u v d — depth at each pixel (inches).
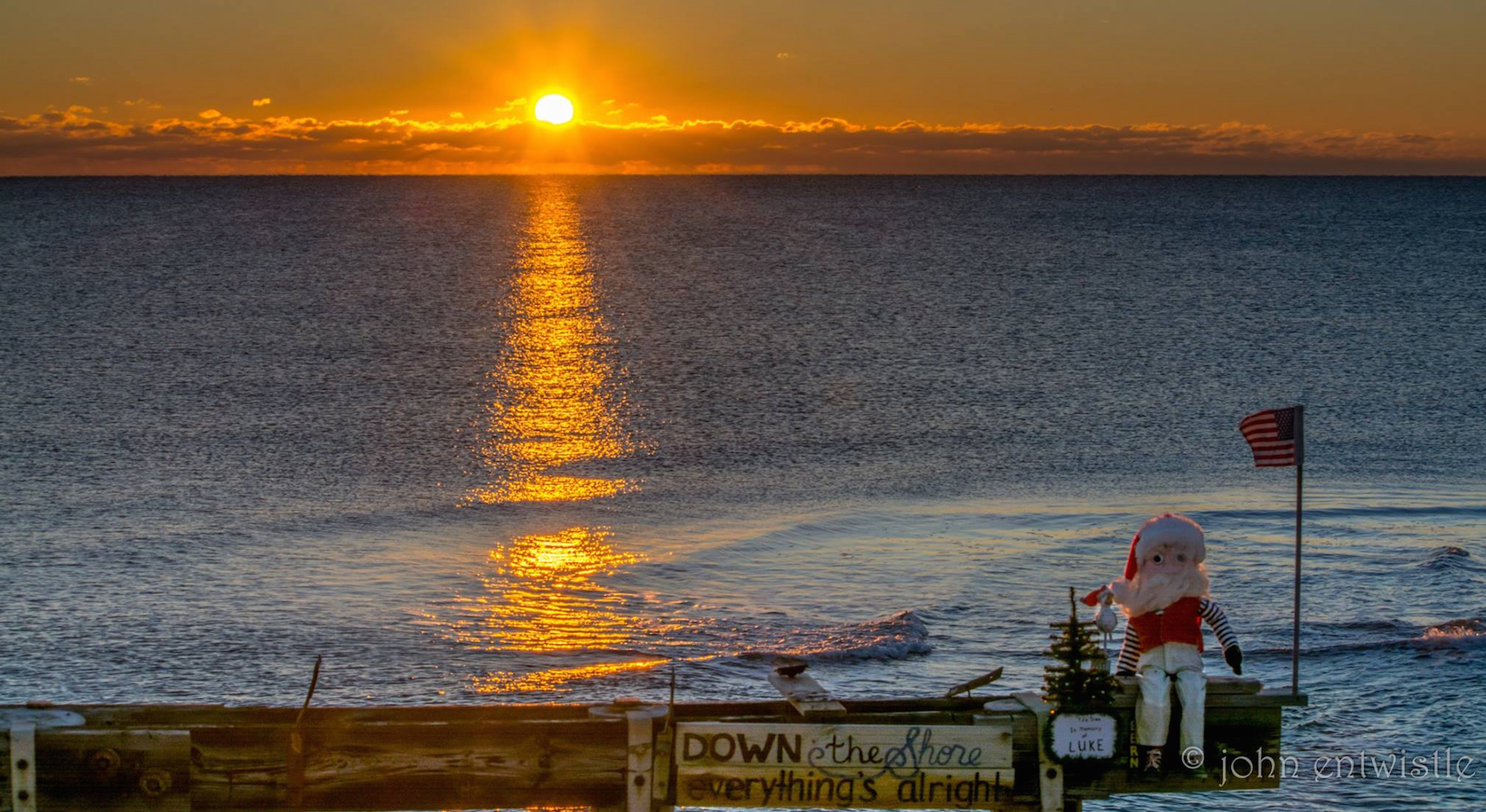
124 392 1822.1
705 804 275.1
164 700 621.3
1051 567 910.4
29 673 664.4
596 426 1614.2
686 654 700.7
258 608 794.8
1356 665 649.6
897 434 1560.0
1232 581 848.9
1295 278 3644.2
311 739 268.2
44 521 1074.1
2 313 2785.4
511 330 2586.1
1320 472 1326.3
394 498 1190.3
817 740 275.3
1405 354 2252.7
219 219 6225.4
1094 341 2426.2
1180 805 471.8
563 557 945.5
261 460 1373.0
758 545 989.2
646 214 7135.8
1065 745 279.9
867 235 5565.9
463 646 716.7
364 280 3624.5
